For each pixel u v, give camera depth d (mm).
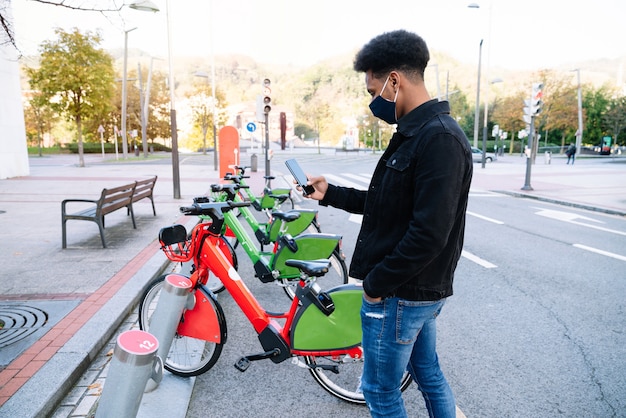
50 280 4672
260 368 3219
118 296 4184
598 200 11883
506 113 53656
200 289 2785
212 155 48625
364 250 1728
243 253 6504
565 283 5145
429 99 1659
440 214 1439
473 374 3131
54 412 2559
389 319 1693
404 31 1642
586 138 64250
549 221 9273
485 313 4238
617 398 2840
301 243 4062
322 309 2418
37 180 16453
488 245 7070
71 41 22922
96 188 13766
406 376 2695
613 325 3967
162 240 2635
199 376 3094
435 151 1469
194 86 54812
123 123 36031
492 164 32094
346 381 3027
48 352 3078
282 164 32031
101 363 3139
